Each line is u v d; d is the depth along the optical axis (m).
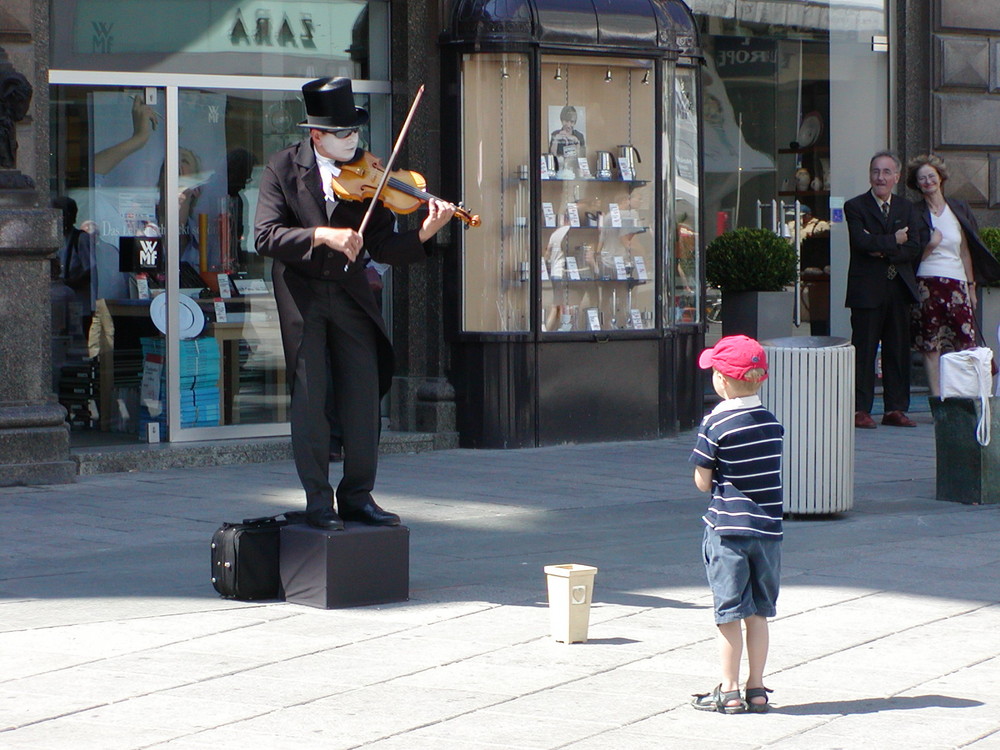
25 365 12.77
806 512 11.27
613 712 6.48
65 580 9.12
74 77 13.84
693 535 10.74
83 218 14.07
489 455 14.80
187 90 14.44
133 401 14.41
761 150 18.25
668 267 15.88
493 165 15.19
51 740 6.04
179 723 6.27
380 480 13.21
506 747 5.98
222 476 13.50
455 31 15.08
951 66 18.69
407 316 15.40
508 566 9.63
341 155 8.47
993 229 18.34
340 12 15.20
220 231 14.73
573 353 15.34
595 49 15.23
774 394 11.26
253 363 14.95
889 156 16.56
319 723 6.28
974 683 6.98
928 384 17.75
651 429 15.78
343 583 8.41
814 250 18.66
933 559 9.91
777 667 7.26
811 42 18.41
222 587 8.63
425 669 7.15
